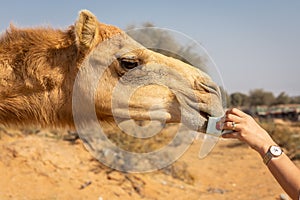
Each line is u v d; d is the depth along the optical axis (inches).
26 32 59.3
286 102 847.7
